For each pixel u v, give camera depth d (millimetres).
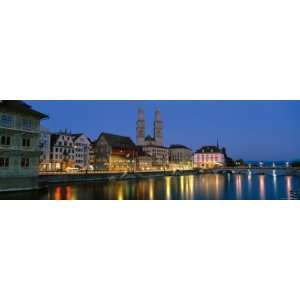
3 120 36438
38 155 41281
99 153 116812
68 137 94938
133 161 127250
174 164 168250
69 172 76188
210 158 183750
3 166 36625
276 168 128625
